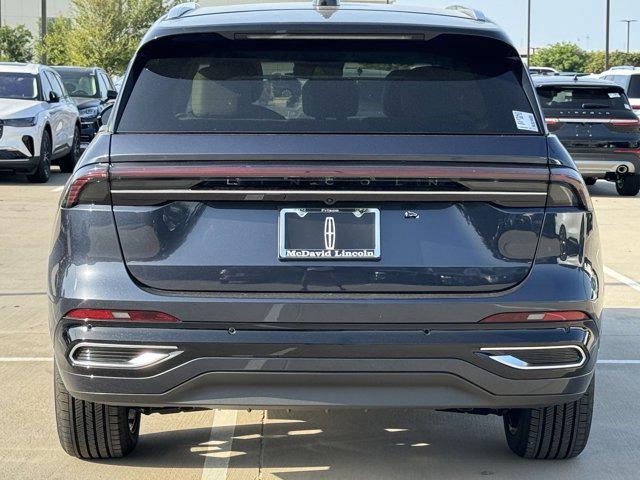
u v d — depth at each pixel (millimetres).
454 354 3834
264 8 4637
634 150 16969
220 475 4555
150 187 3844
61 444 4609
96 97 23625
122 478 4508
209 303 3795
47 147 18141
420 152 3869
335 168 3809
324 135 3912
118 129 3980
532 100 4141
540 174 3906
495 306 3836
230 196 3830
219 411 5578
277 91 4086
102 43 48156
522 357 3891
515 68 4223
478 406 3953
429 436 5188
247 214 3852
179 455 4820
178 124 3975
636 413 5613
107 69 48531
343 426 5340
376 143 3885
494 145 3938
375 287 3824
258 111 4020
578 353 3959
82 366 3895
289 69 4164
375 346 3793
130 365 3854
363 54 4215
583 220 3994
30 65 18984
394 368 3824
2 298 8578
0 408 5605
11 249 11062
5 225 12812
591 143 16953
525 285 3879
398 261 3842
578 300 3902
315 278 3814
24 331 7422
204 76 4133
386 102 4066
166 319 3811
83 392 3943
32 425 5301
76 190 3912
